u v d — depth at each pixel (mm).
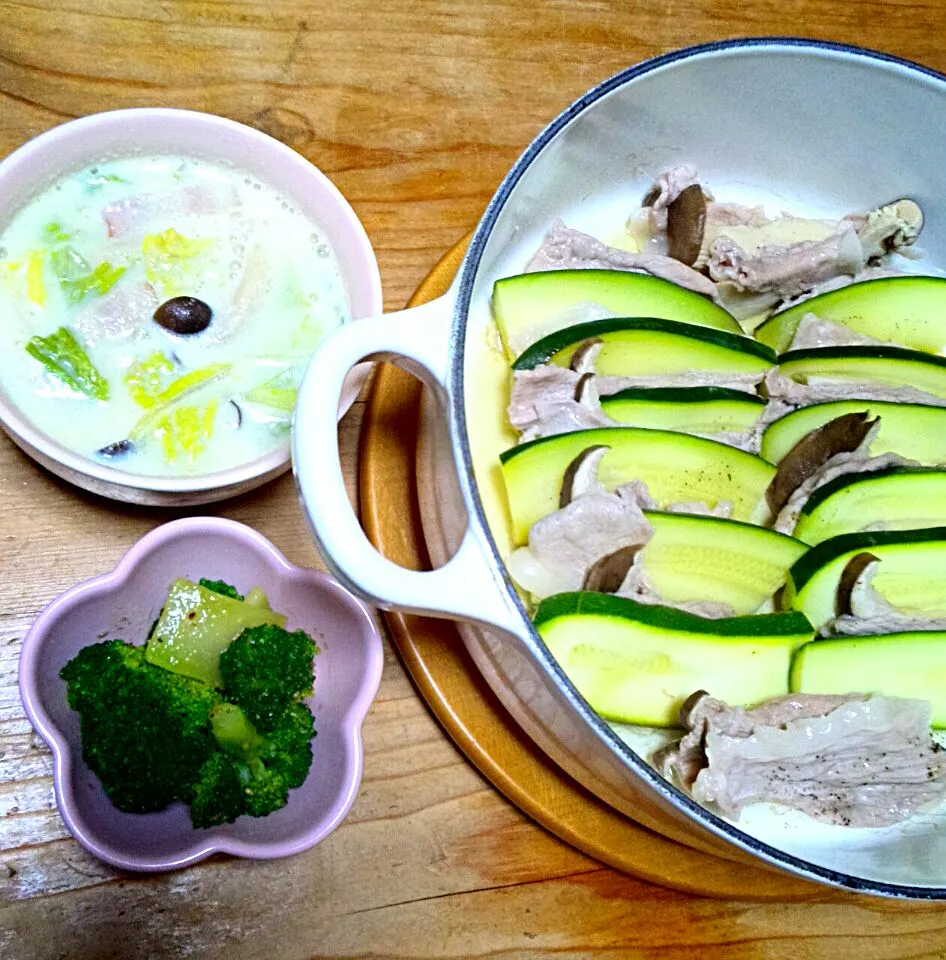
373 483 384
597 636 339
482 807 367
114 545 366
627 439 373
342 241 378
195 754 330
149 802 326
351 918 349
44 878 333
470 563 284
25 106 394
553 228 427
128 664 336
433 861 358
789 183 472
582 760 333
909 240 469
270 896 346
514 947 358
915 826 388
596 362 400
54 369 362
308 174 376
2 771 337
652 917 372
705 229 429
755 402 397
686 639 346
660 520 366
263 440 374
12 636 350
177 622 342
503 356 411
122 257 379
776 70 411
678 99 414
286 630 363
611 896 370
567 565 360
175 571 356
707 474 387
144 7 409
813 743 350
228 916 342
